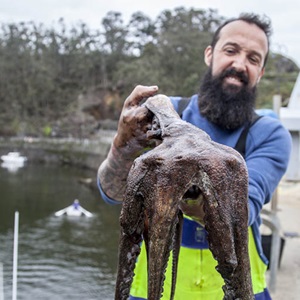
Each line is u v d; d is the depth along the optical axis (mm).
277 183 2482
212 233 1393
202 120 2641
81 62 73188
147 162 1463
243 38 2641
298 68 60375
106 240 24344
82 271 19656
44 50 77688
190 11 58188
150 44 62750
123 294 1562
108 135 62250
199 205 1552
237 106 2549
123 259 1567
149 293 1366
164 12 66062
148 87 2135
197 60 52312
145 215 1496
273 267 5902
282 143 2531
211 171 1399
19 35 77500
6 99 73812
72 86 75000
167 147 1507
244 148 2529
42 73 74812
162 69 55000
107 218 29344
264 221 6047
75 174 49875
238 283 1421
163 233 1376
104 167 2379
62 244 23625
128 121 2037
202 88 2746
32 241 24234
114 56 72062
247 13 2740
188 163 1410
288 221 10047
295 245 8242
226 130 2590
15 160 58594
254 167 2379
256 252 2562
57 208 32344
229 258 1373
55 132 69188
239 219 1412
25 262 20688
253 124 2570
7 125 71750
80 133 66375
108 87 67875
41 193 38188
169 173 1405
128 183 1494
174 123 1645
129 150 2131
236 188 1424
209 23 58281
